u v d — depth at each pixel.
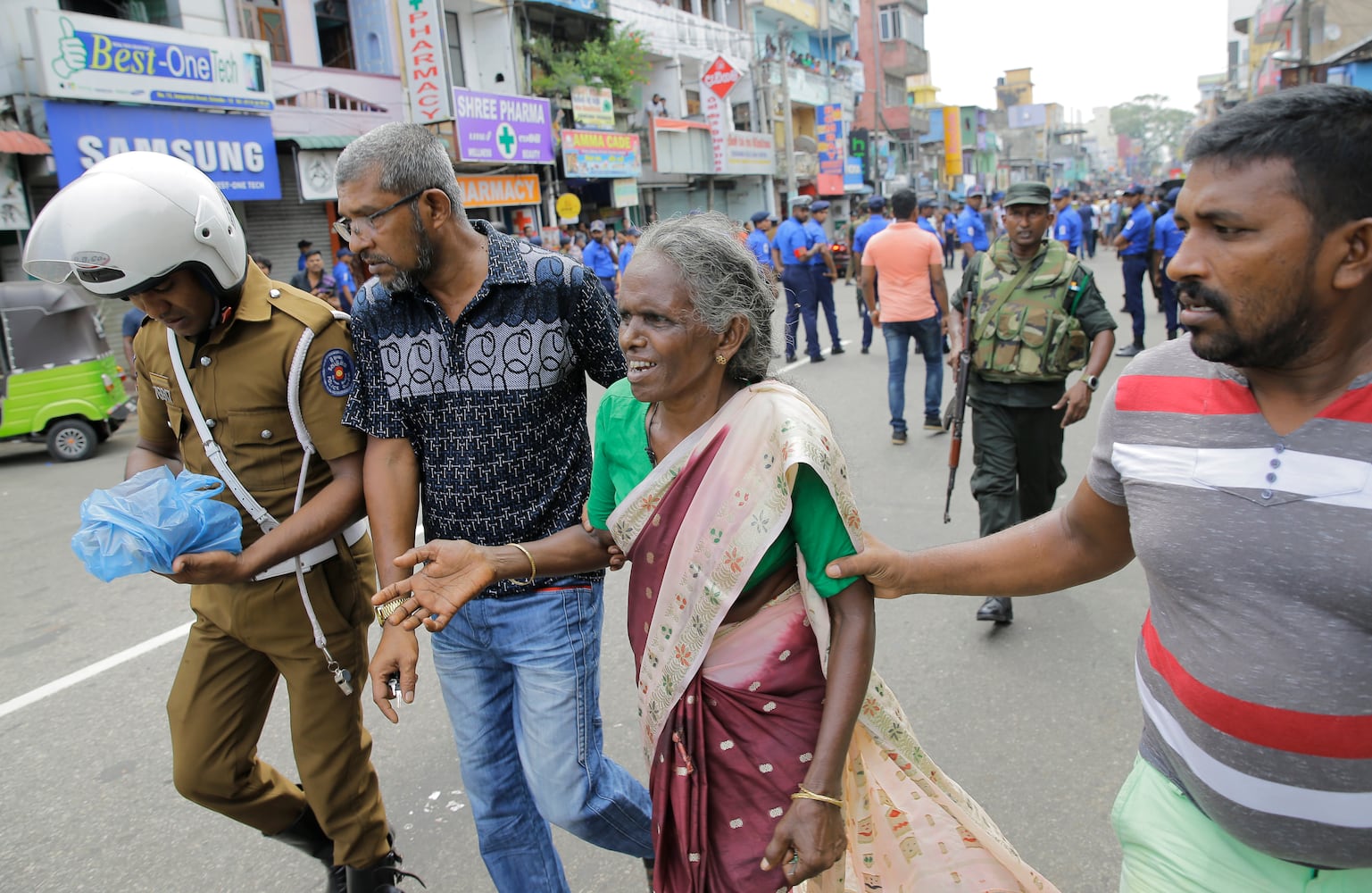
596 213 21.55
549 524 2.15
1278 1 16.06
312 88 14.37
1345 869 1.27
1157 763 1.47
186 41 11.67
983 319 4.01
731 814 1.66
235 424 2.19
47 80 10.41
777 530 1.52
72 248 1.92
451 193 2.02
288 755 3.44
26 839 3.00
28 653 4.46
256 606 2.21
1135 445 1.33
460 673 2.19
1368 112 1.10
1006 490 4.06
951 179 54.06
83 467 8.36
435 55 15.55
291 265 14.12
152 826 3.05
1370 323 1.15
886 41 48.50
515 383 2.07
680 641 1.60
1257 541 1.18
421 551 1.83
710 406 1.60
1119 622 4.05
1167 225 9.95
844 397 8.92
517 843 2.24
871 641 1.61
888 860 1.76
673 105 25.02
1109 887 2.52
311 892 2.70
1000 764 3.09
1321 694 1.16
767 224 12.80
